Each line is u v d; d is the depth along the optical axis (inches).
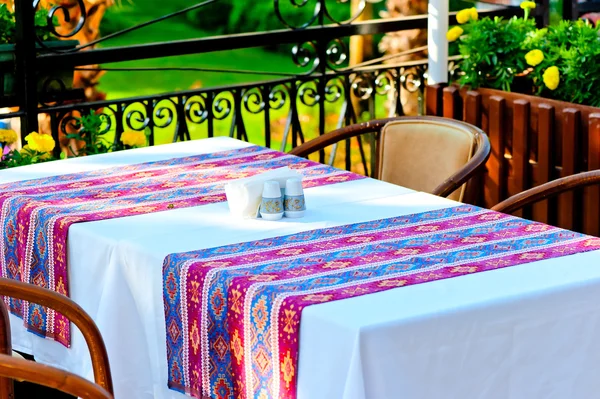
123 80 483.8
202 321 102.0
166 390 109.9
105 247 114.2
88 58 196.9
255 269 101.8
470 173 145.1
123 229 117.4
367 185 135.6
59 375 82.8
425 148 159.6
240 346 98.1
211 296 100.3
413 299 92.0
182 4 511.2
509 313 92.3
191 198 130.9
